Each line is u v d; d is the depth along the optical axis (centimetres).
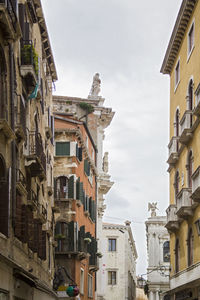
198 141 2436
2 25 1455
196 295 2428
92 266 4138
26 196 1888
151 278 6297
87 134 4144
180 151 2838
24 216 1736
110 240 6209
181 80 2891
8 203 1480
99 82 4925
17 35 1612
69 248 3469
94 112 4806
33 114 2138
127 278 6184
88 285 4094
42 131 2458
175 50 3045
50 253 2812
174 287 2994
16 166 1716
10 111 1574
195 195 2292
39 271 2277
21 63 1839
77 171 3644
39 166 1978
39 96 2220
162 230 6450
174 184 3027
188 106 2686
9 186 1495
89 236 3981
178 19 2778
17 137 1716
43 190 2466
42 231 2292
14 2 1619
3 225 1468
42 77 2433
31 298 2062
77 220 3581
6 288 1534
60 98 4662
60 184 3603
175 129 3052
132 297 7550
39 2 2192
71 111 4666
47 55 2702
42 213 2316
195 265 2438
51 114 2897
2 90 1514
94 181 4541
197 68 2491
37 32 2306
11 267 1592
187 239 2666
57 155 3625
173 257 3067
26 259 1914
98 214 4969
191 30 2670
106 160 5109
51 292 2642
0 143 1467
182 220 2784
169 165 3159
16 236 1655
